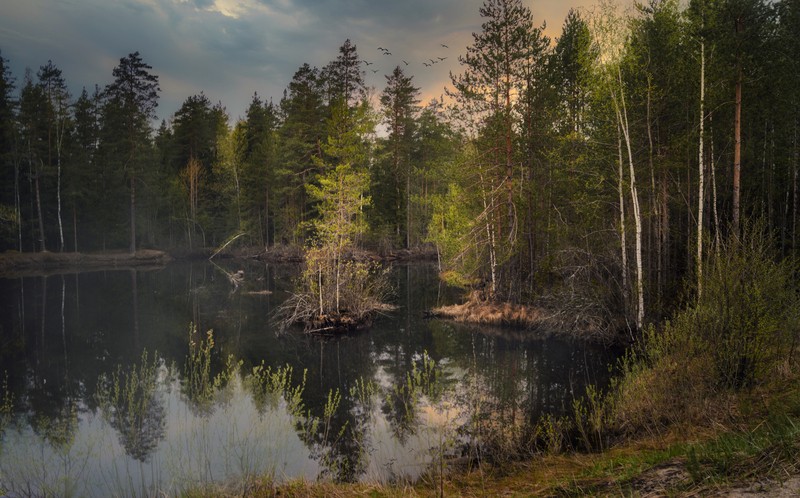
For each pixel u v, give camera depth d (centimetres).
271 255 5581
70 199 4997
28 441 997
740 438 515
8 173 4853
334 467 827
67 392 1347
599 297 1927
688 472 449
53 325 2289
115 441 985
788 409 647
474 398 1243
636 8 1795
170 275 4244
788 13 2084
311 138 4931
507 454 838
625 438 818
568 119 2270
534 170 2347
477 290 2731
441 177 4484
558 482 601
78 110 5359
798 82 1967
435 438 961
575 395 1237
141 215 5547
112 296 3117
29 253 4756
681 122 1942
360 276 2389
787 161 2278
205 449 920
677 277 2086
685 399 837
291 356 1756
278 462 855
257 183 5844
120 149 5259
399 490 673
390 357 1730
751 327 877
